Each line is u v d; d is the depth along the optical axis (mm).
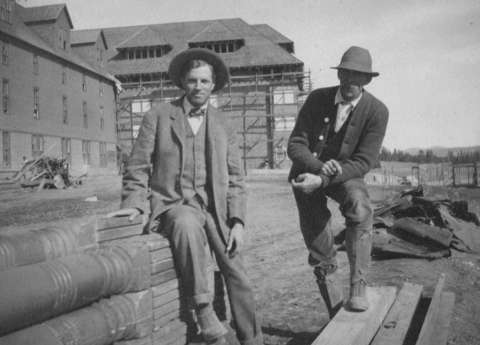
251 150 52438
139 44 55594
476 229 10023
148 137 3525
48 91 39906
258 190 26109
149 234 3410
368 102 4043
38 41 38844
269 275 6883
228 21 57656
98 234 3084
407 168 48844
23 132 36250
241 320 3570
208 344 3266
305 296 5738
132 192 3443
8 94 34719
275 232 11062
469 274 6895
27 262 2557
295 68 53094
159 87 54406
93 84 48469
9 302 2189
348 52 3979
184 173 3504
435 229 8336
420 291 4520
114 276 2834
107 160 51375
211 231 3496
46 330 2410
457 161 41469
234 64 52719
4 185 26344
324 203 4301
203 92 3520
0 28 33281
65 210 14984
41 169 28031
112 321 2787
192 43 55312
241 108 52750
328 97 4203
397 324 3662
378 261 7871
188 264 3209
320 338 3146
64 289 2473
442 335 3678
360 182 4004
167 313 3221
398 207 9766
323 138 4191
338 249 8609
